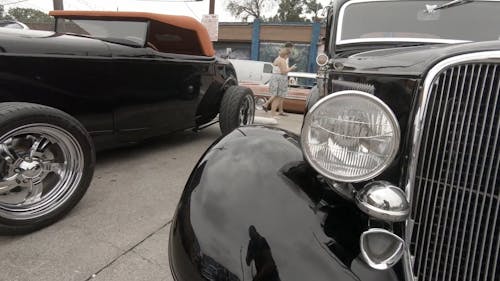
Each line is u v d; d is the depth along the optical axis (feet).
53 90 8.50
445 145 3.75
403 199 3.81
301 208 4.02
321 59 9.05
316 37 74.49
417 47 5.98
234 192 4.14
